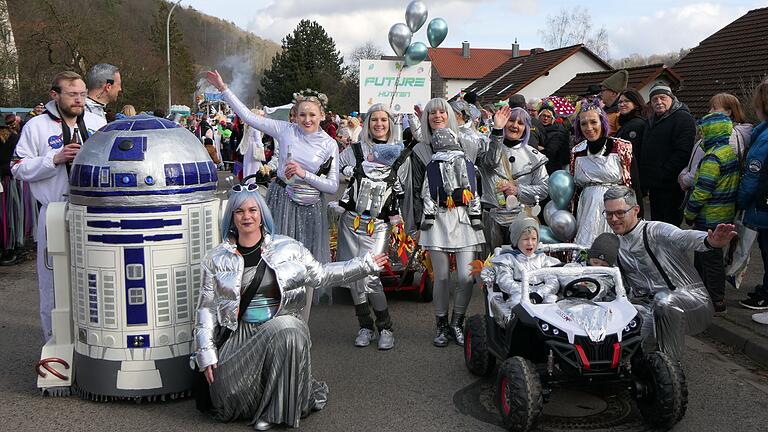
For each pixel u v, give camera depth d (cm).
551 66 4503
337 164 621
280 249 461
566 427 458
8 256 1024
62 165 546
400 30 974
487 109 1298
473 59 7619
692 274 517
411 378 556
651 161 784
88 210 480
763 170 628
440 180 616
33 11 3319
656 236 511
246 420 472
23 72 3225
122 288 482
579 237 623
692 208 675
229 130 2681
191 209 491
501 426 466
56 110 563
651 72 2692
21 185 1032
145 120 503
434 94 7738
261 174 643
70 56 3419
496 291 537
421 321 723
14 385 538
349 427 463
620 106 823
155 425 464
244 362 448
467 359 562
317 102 608
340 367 583
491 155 659
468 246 624
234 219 455
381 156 624
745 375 561
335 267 481
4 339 657
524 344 486
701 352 618
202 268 459
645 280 529
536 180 680
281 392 452
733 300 735
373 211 622
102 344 490
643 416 458
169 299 488
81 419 473
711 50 2122
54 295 517
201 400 466
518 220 543
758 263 922
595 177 623
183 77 5981
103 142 486
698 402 503
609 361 434
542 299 492
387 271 787
